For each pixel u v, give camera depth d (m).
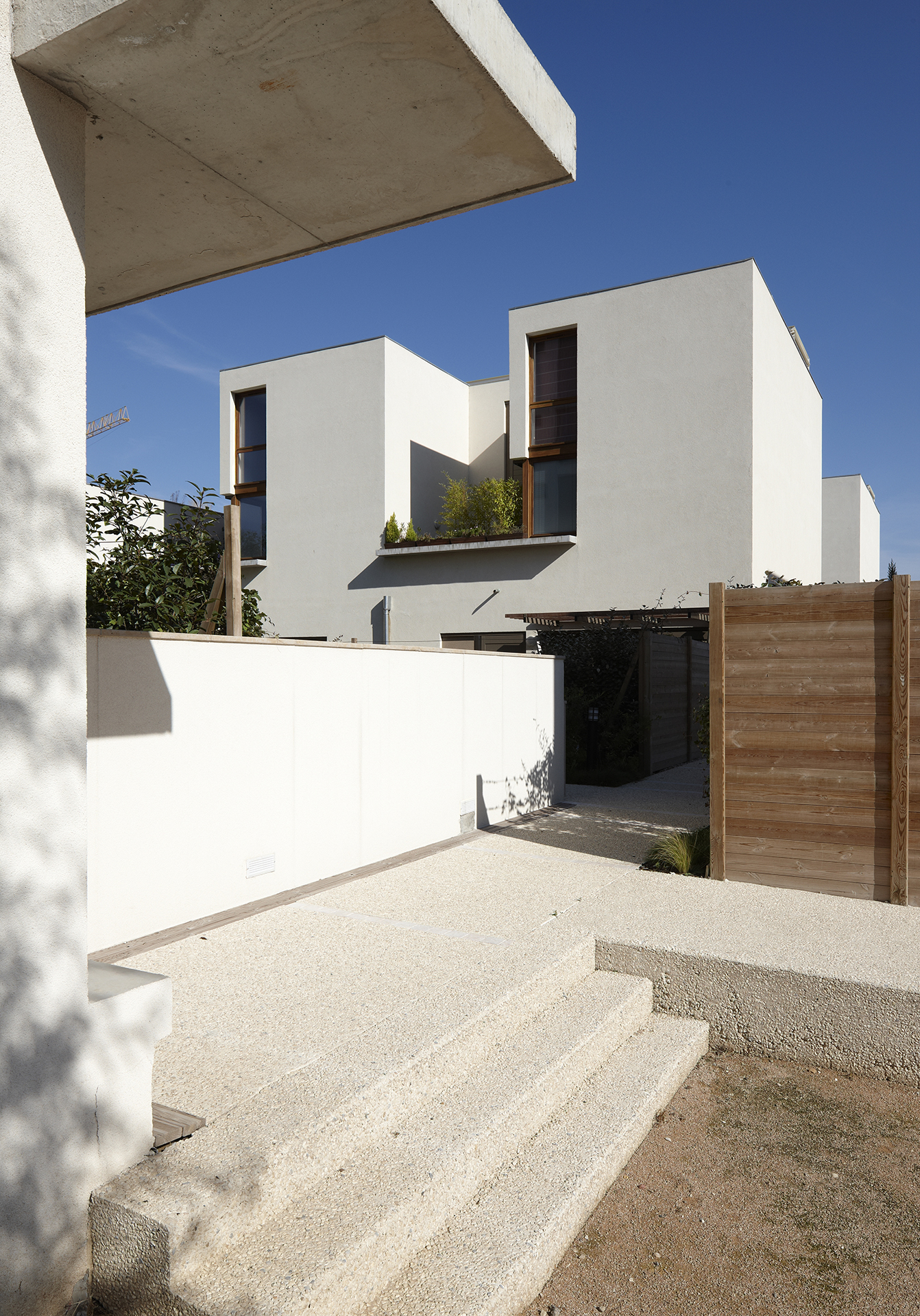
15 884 2.13
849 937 4.67
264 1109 2.73
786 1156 3.41
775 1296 2.64
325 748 5.85
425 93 2.37
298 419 17.92
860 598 5.54
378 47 2.16
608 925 4.87
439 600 16.23
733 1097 3.89
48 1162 2.21
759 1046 4.28
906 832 5.34
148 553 7.06
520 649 15.45
